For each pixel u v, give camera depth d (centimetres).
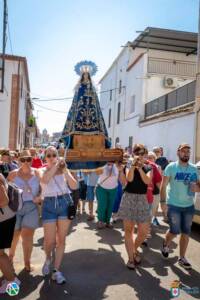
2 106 2162
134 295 452
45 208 509
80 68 757
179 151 577
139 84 2477
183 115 1650
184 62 2619
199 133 1367
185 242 569
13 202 446
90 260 590
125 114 2812
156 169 813
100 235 762
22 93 2503
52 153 507
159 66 2559
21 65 2277
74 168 710
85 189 1031
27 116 3316
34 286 473
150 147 2141
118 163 687
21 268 542
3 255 450
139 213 560
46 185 511
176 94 1880
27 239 523
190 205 570
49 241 506
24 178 536
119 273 531
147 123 2200
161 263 582
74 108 747
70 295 445
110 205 830
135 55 2797
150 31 2438
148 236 752
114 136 3194
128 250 559
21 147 2662
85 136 725
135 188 562
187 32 2438
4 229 440
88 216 970
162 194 598
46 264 511
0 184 434
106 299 436
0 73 2150
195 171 577
